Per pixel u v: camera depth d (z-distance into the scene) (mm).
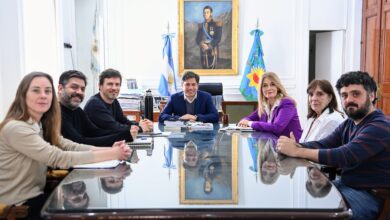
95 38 5527
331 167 2086
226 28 6098
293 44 6129
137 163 1758
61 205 1168
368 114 1963
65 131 2285
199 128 3045
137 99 4609
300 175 1533
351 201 1767
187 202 1189
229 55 6133
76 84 2406
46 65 3449
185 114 3742
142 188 1349
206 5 6062
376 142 1822
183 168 1651
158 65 6129
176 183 1412
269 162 1770
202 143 2326
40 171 1799
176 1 6055
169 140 2453
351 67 6121
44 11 3383
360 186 1896
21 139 1670
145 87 6129
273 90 3195
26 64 2902
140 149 2121
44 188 1846
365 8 5703
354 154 1817
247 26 6102
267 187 1354
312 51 7000
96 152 1757
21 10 2607
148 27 6078
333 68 6371
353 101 1942
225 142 2367
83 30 5477
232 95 6152
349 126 2135
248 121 3195
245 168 1649
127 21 6051
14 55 2547
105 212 1113
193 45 6121
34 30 3238
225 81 6160
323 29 6125
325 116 2535
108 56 5953
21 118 1748
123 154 1780
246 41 6117
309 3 6070
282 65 6160
